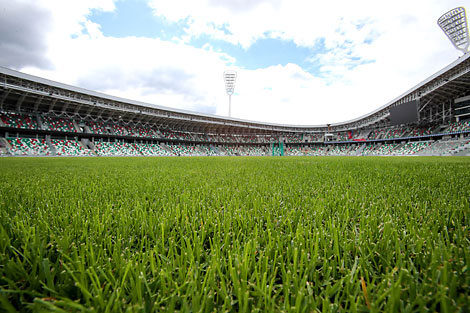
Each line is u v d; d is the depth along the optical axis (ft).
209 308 1.64
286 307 1.62
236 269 2.01
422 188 6.18
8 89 82.33
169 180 8.80
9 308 1.51
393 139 147.13
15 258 2.37
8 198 5.05
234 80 194.80
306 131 210.79
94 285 1.73
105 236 2.75
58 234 2.89
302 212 3.76
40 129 98.32
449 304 1.45
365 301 1.75
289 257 2.28
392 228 2.90
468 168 14.26
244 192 5.99
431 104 123.65
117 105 120.06
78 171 14.37
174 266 2.17
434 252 2.08
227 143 189.26
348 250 2.49
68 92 98.68
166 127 163.63
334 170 13.48
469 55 78.89
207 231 3.09
